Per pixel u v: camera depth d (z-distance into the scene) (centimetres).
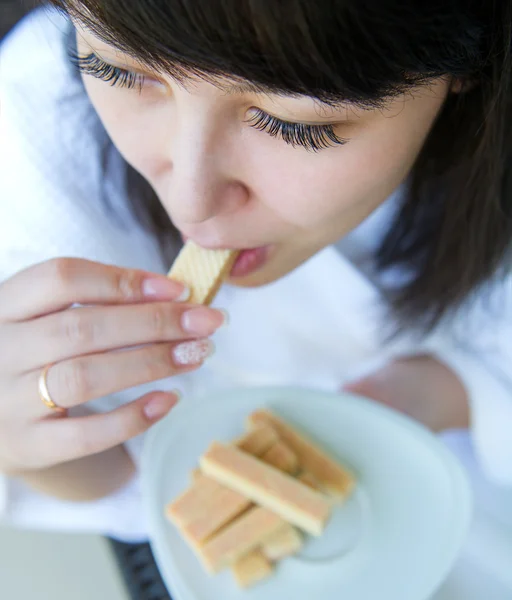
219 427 48
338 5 26
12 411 38
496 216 45
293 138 32
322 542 44
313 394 49
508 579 51
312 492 44
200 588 42
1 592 46
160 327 37
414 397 57
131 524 45
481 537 53
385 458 47
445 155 43
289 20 26
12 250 48
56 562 47
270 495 43
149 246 52
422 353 59
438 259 50
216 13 26
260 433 46
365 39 28
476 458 57
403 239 52
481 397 55
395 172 35
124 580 44
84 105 48
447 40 29
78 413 47
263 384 55
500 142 41
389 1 27
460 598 50
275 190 35
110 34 29
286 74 28
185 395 53
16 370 38
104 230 50
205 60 28
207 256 39
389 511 45
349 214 37
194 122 32
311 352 56
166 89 33
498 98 37
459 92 37
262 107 31
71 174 49
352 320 55
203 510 43
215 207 35
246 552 43
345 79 28
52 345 37
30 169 48
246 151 33
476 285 49
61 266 37
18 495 44
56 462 39
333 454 47
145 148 36
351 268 54
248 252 40
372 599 42
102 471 46
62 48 46
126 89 34
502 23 33
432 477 46
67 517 45
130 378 37
